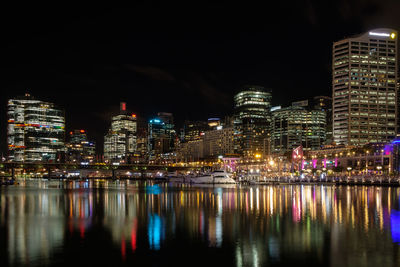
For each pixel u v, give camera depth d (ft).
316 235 158.51
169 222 194.29
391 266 115.55
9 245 142.51
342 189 513.86
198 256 127.13
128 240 150.71
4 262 120.57
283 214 223.71
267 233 163.02
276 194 406.21
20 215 224.33
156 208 261.03
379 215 217.56
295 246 139.74
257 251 133.08
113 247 139.23
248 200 323.37
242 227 177.88
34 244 144.56
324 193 420.77
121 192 465.88
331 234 160.45
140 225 185.26
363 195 382.22
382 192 437.17
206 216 216.74
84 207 270.05
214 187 619.26
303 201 310.24
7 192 463.42
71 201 321.32
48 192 464.24
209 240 150.10
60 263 119.65
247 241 147.95
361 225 182.50
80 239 152.76
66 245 142.61
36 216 219.20
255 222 192.75
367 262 119.44
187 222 193.98
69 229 175.01
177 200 329.11
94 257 126.11
